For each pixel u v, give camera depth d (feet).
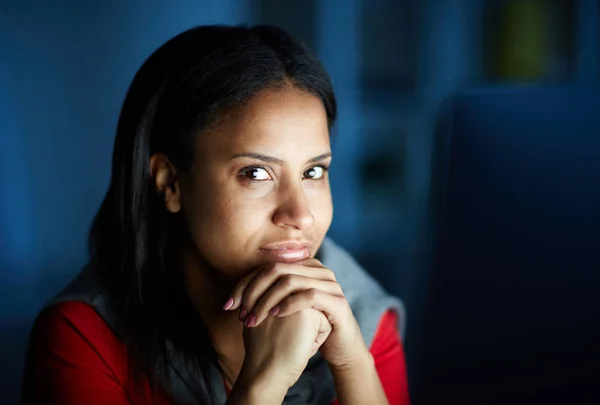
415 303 8.77
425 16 8.74
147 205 3.13
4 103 8.87
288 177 2.71
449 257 3.73
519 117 3.66
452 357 3.68
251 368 2.69
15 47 8.83
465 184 3.71
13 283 9.02
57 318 3.14
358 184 9.14
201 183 2.79
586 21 7.93
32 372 3.14
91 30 8.97
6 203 8.98
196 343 3.11
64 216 9.27
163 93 2.94
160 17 9.01
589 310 3.41
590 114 3.52
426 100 8.86
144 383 3.10
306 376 3.22
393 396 3.43
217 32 2.93
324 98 2.86
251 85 2.68
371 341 3.35
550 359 3.47
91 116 9.15
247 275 2.74
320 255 3.56
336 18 8.79
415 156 8.97
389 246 9.17
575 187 3.48
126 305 3.13
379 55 8.97
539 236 3.53
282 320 2.69
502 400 3.55
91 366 3.06
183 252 3.18
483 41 8.64
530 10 8.16
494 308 3.59
